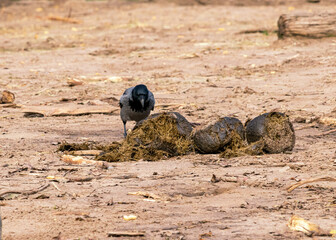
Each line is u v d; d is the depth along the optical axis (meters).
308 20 37.97
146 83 29.11
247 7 61.97
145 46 41.53
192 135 14.58
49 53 40.56
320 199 9.88
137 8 65.19
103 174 12.38
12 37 49.44
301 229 8.15
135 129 14.54
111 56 38.50
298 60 33.06
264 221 8.69
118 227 8.55
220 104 23.36
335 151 13.95
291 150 14.52
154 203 9.98
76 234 8.25
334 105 22.02
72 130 18.45
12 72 33.50
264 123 14.31
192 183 11.30
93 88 28.11
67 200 10.23
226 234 8.12
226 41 42.44
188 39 44.12
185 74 31.38
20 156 14.55
